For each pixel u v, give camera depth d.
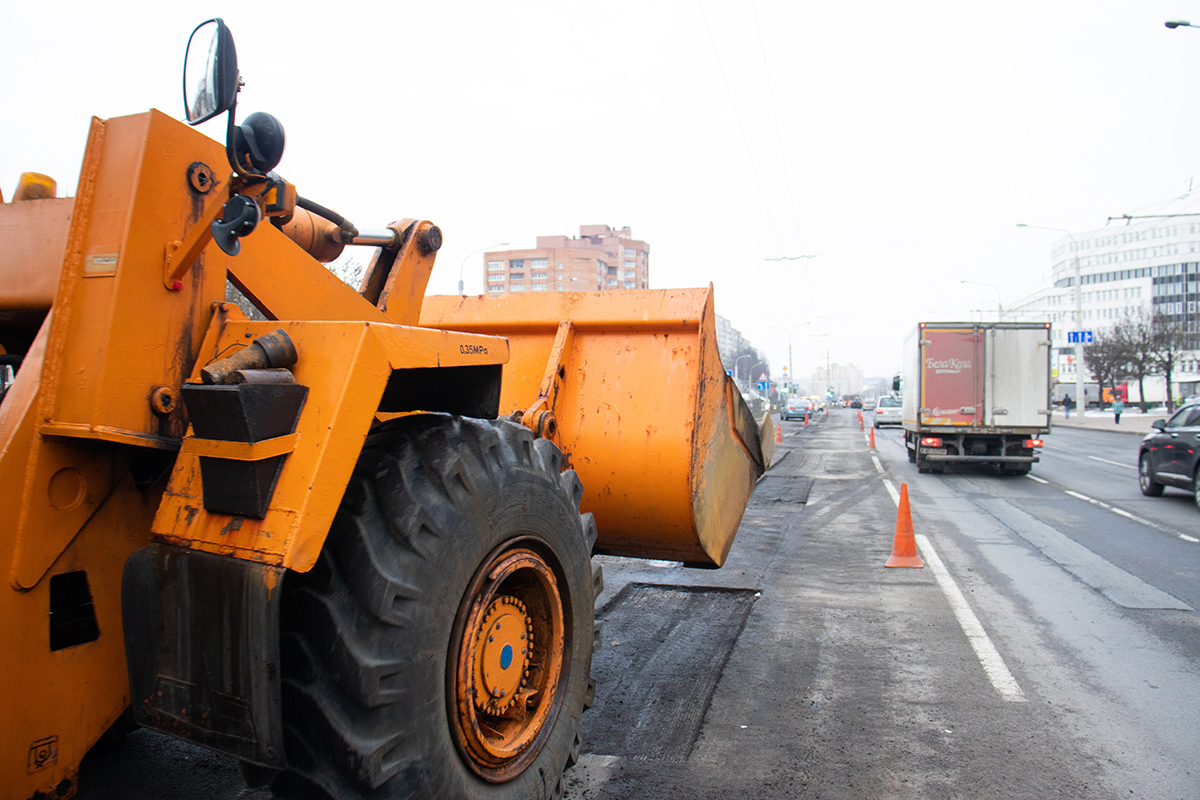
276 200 1.90
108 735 2.93
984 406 15.47
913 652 4.69
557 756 2.37
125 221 1.67
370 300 2.82
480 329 3.98
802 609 5.64
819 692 4.04
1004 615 5.52
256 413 1.54
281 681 1.70
